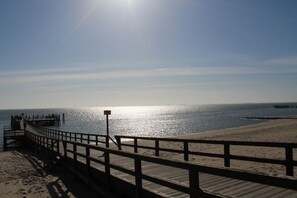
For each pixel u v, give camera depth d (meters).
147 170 8.98
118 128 65.69
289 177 2.93
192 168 4.18
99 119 114.56
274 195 5.78
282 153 13.98
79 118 125.44
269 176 3.07
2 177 13.41
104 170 8.24
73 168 11.23
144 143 24.61
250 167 10.53
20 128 43.12
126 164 10.47
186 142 9.53
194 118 100.12
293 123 46.88
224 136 29.97
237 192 6.12
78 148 18.50
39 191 9.93
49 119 77.19
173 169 9.04
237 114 119.94
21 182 11.86
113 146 21.27
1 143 40.91
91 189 9.52
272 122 59.66
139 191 5.81
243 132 33.56
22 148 32.31
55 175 12.65
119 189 6.94
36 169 15.27
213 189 6.44
